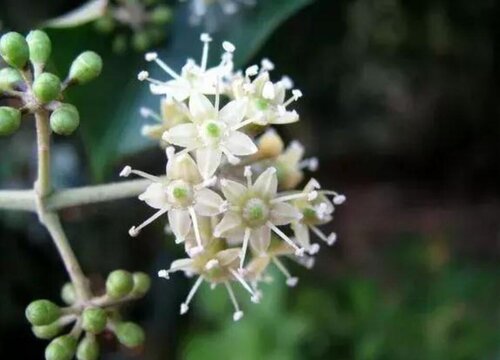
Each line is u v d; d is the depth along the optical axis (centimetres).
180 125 5
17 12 8
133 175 8
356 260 15
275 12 6
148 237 12
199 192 5
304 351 11
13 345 11
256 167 5
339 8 10
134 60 6
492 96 15
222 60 5
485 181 17
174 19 6
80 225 11
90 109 6
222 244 5
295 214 5
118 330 5
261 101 5
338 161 16
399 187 17
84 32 6
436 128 16
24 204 5
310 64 12
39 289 11
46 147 5
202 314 12
